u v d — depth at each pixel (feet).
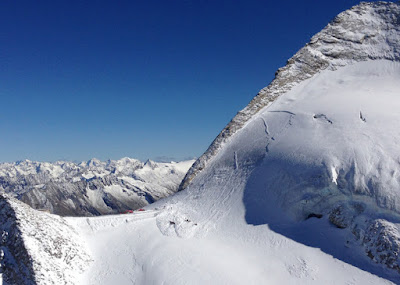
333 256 91.66
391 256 84.48
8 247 95.71
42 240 96.99
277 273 90.89
